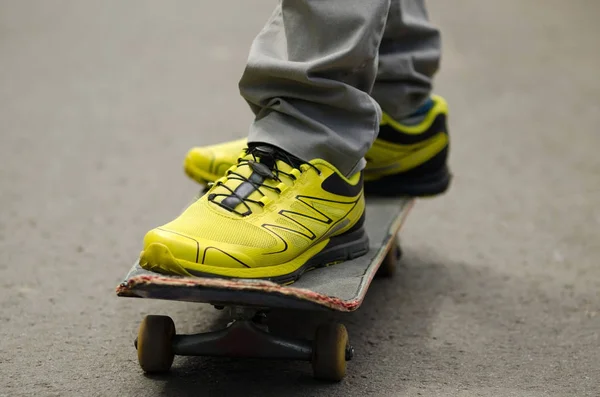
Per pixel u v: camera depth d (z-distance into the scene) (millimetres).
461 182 4367
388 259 3043
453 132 5234
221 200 2168
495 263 3320
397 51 2891
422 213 3916
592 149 4930
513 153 4848
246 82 2357
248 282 1957
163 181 4238
